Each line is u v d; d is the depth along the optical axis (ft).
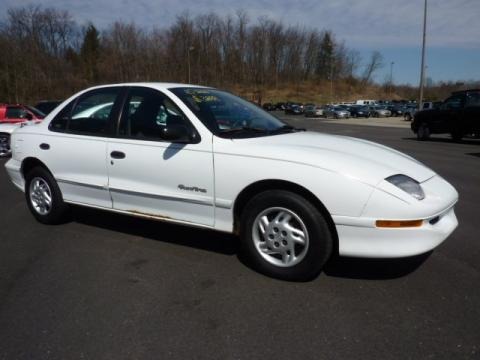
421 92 93.71
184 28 259.60
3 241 14.20
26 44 180.96
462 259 12.37
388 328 8.82
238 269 11.81
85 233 14.93
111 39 238.27
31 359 7.93
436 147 44.29
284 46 344.49
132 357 7.97
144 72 241.96
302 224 10.44
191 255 12.84
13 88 158.81
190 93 13.20
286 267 10.85
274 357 7.94
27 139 15.83
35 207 16.12
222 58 303.89
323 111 165.58
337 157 10.37
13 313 9.55
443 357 7.86
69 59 231.50
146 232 14.89
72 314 9.49
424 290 10.46
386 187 9.77
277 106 230.27
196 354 8.05
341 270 11.64
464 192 21.52
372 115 162.30
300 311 9.53
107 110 13.84
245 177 10.91
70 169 14.55
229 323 9.09
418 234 9.82
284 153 10.64
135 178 12.92
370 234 9.84
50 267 12.05
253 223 11.15
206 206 11.77
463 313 9.37
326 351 8.09
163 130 11.55
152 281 11.12
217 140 11.50
